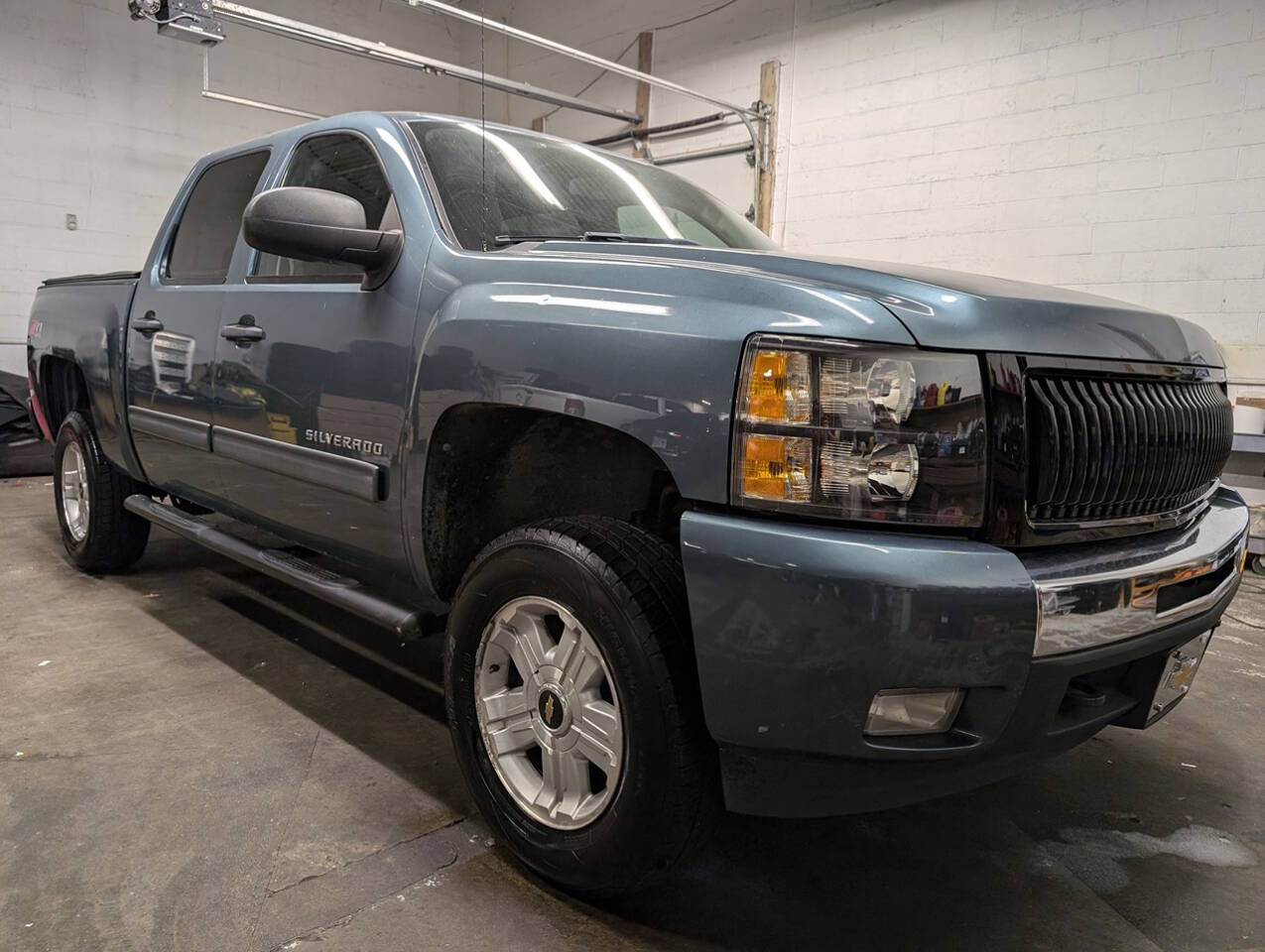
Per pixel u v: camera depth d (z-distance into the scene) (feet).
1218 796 7.24
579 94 31.71
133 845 5.75
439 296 6.11
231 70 29.09
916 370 4.26
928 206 22.54
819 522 4.31
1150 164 18.85
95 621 10.36
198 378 8.79
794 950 5.02
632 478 6.17
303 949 4.80
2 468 20.13
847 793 4.55
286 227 6.14
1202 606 5.33
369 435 6.59
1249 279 17.78
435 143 7.29
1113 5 19.07
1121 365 5.00
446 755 7.25
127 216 27.17
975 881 5.85
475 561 5.78
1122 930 5.37
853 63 23.77
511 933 5.04
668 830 4.80
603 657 4.97
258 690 8.46
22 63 24.80
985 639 4.12
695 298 4.78
